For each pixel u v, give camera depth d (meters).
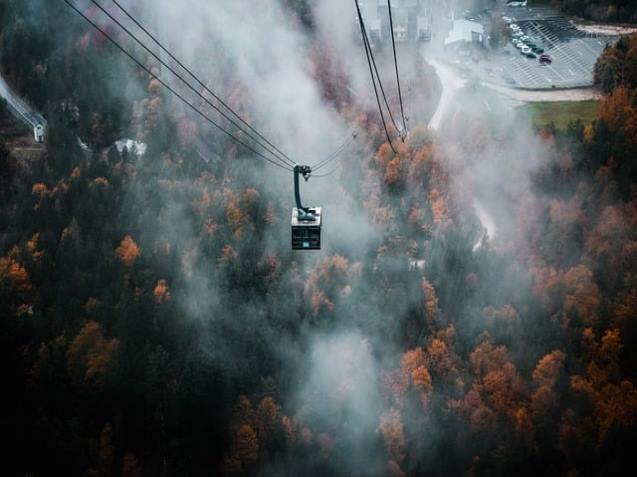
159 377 118.19
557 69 192.75
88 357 119.75
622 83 178.62
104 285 132.88
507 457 111.56
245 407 115.88
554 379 119.19
